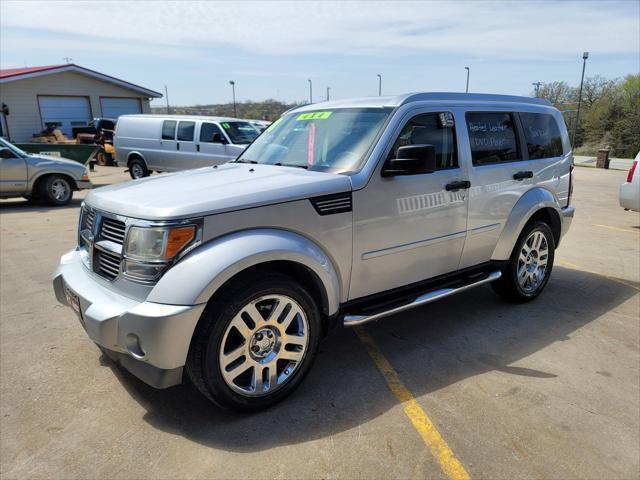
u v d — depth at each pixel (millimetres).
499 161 4285
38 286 5266
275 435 2727
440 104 3848
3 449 2604
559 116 5051
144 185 3260
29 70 23422
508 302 4875
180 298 2545
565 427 2828
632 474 2449
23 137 23344
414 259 3688
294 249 2871
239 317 2732
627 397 3166
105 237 2986
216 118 12711
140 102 27688
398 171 3320
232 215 2756
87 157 14094
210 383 2689
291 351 3014
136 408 2988
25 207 10914
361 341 3979
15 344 3852
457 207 3889
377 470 2455
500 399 3117
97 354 3691
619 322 4418
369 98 3896
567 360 3674
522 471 2459
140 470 2447
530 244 4750
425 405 3033
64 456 2549
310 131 3949
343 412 2959
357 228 3271
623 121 41219
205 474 2418
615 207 11164
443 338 4043
